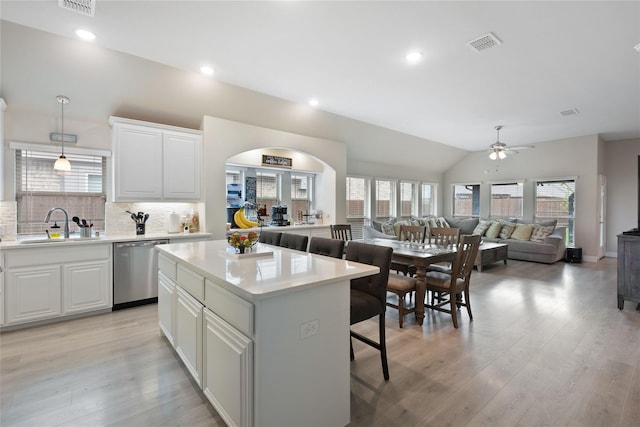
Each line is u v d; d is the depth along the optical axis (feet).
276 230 17.10
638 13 7.97
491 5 7.71
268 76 12.13
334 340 5.60
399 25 8.62
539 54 10.25
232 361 5.10
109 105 12.19
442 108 16.10
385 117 17.79
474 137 23.02
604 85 12.92
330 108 16.14
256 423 4.66
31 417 5.96
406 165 27.55
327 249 8.77
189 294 6.98
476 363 8.02
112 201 12.91
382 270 7.25
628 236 11.85
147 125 12.67
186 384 7.03
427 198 30.40
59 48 9.77
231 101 13.93
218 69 11.53
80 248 10.91
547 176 24.36
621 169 23.47
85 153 12.48
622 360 8.14
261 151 18.03
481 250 18.44
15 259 9.84
